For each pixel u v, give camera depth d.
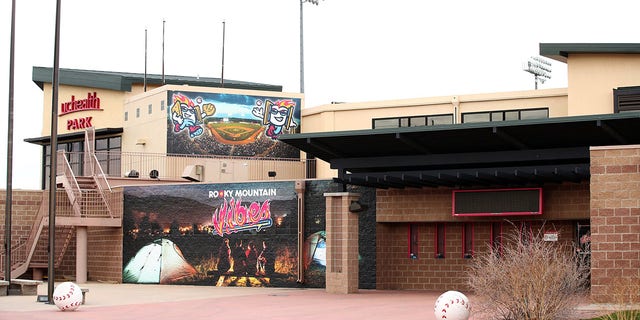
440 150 28.61
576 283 19.84
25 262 39.53
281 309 24.58
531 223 30.59
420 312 23.19
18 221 41.50
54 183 26.66
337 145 28.88
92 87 50.38
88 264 40.03
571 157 26.55
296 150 45.84
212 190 36.31
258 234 35.12
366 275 32.97
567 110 37.91
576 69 35.53
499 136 25.89
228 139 45.06
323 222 33.78
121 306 25.75
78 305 24.30
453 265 31.98
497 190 30.05
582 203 29.25
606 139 26.28
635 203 23.23
